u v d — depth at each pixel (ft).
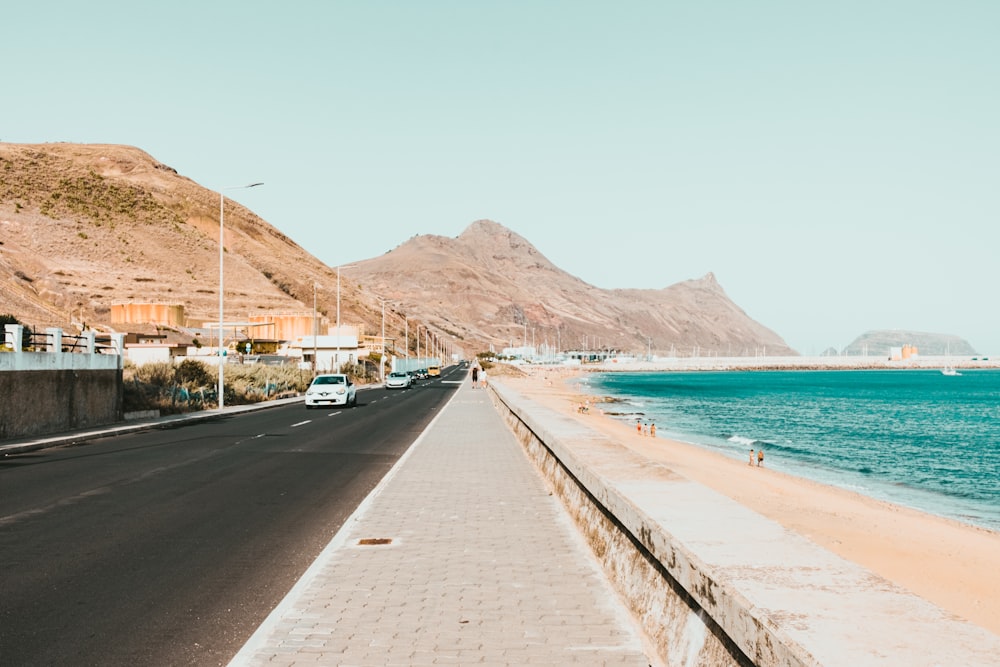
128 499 40.24
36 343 78.18
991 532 60.39
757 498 69.51
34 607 21.57
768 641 10.24
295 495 41.57
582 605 20.59
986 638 9.68
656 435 154.10
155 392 110.01
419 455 58.70
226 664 17.34
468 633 18.44
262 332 353.51
